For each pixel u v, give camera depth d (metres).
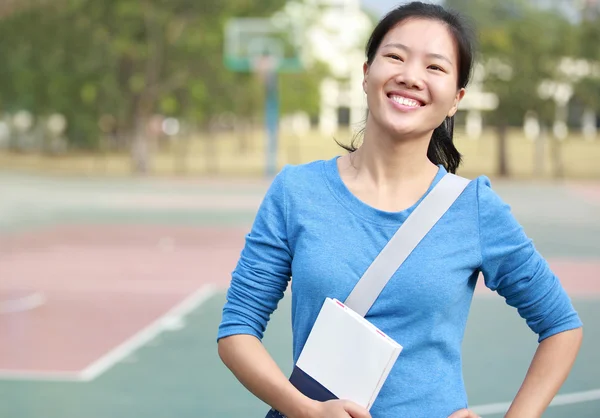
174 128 58.31
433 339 2.19
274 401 2.18
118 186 32.16
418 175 2.34
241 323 2.29
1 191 29.28
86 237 18.11
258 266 2.32
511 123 38.53
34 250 16.08
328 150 52.88
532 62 36.19
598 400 6.75
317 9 46.00
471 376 7.43
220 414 6.45
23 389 7.09
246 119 56.44
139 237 18.16
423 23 2.34
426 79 2.29
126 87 38.00
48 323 9.76
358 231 2.25
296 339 2.29
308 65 45.72
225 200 27.03
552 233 19.34
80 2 35.44
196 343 8.77
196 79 37.50
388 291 2.18
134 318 10.07
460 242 2.22
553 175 39.75
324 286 2.22
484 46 35.91
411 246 2.21
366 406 2.12
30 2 19.20
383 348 2.11
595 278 13.22
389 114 2.29
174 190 30.69
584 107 38.31
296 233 2.29
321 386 2.16
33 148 53.66
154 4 35.28
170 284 12.53
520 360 7.98
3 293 11.73
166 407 6.62
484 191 2.28
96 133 44.75
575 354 2.29
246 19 36.84
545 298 2.28
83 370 7.70
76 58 36.06
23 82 37.81
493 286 2.32
